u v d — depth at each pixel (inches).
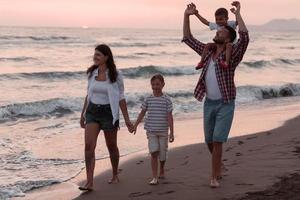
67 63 1291.8
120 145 414.6
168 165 317.7
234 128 475.8
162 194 246.2
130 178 290.0
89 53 1617.9
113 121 258.2
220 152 245.8
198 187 252.8
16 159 368.5
